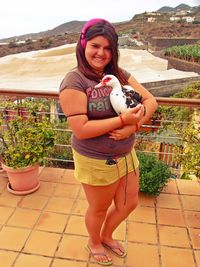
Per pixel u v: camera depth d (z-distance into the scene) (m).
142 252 2.28
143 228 2.54
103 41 1.48
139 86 1.78
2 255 2.22
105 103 1.58
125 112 1.52
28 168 2.86
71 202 2.88
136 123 1.59
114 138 1.60
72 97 1.52
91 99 1.56
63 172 3.42
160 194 3.03
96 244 2.18
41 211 2.74
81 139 1.66
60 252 2.26
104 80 1.55
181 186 3.19
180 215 2.73
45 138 2.97
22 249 2.28
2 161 3.04
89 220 2.01
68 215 2.69
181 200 2.95
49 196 2.97
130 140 1.72
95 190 1.79
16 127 3.00
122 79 1.72
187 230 2.54
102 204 1.87
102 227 2.20
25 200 2.90
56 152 4.72
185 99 2.73
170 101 2.74
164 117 3.55
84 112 1.55
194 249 2.33
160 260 2.21
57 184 3.18
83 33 1.51
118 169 1.75
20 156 2.91
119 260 2.20
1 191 3.04
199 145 2.88
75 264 2.15
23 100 3.38
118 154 1.69
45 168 3.50
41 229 2.50
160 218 2.68
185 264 2.18
